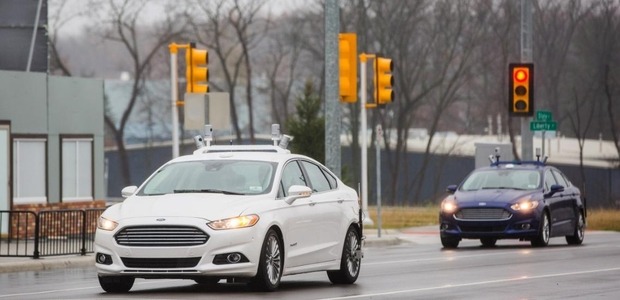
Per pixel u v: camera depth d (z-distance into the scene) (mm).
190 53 70812
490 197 67188
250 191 38781
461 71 195375
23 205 78438
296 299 35812
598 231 93125
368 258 58531
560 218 69688
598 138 196250
